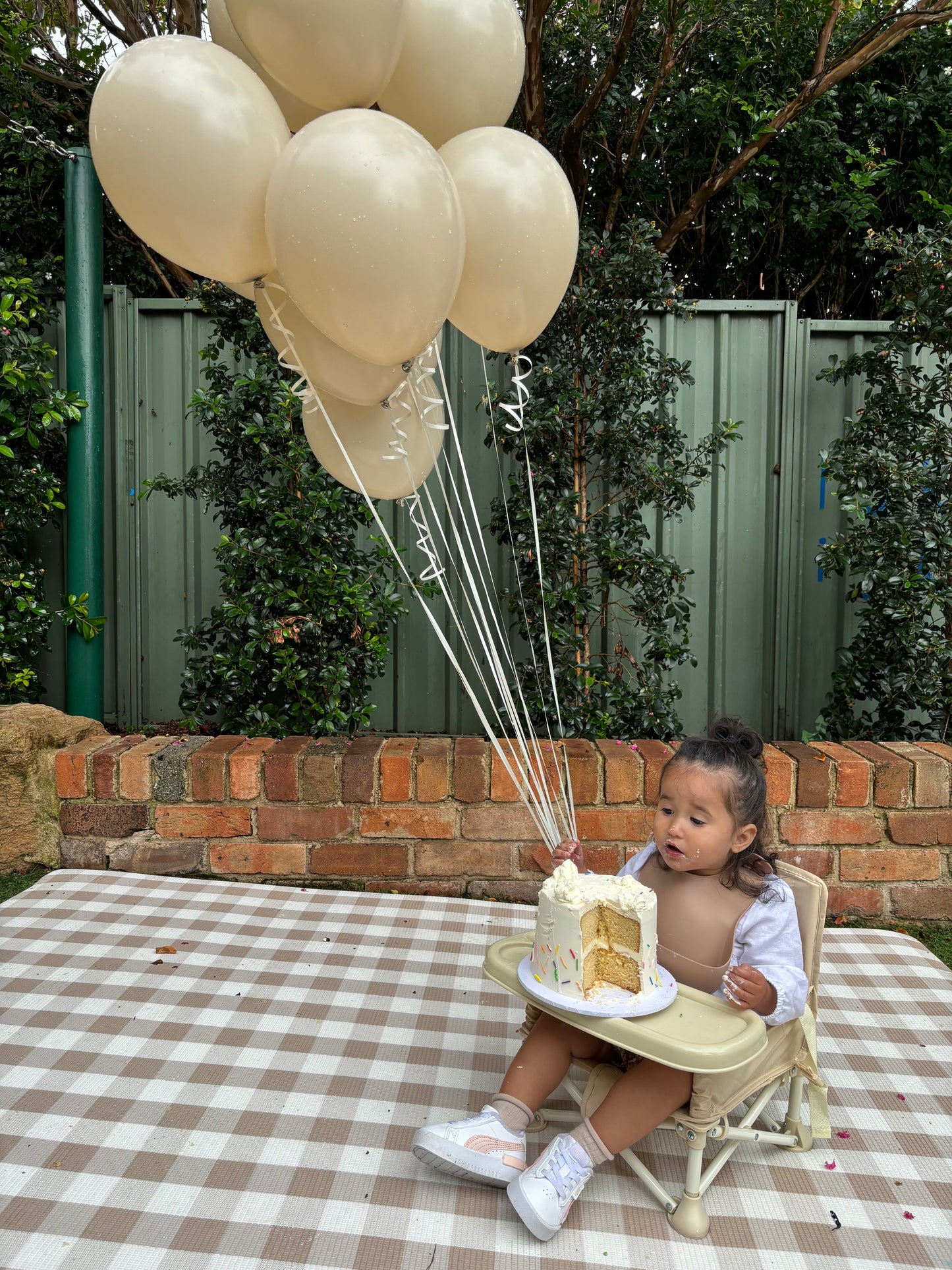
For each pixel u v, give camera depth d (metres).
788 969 1.57
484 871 2.85
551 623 3.71
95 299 3.82
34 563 4.07
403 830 2.85
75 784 2.91
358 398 1.82
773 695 4.13
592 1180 1.63
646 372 3.66
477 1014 2.15
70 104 4.46
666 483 3.66
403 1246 1.43
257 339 3.71
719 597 4.13
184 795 2.90
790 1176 1.65
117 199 1.53
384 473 1.98
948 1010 2.26
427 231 1.44
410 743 2.98
